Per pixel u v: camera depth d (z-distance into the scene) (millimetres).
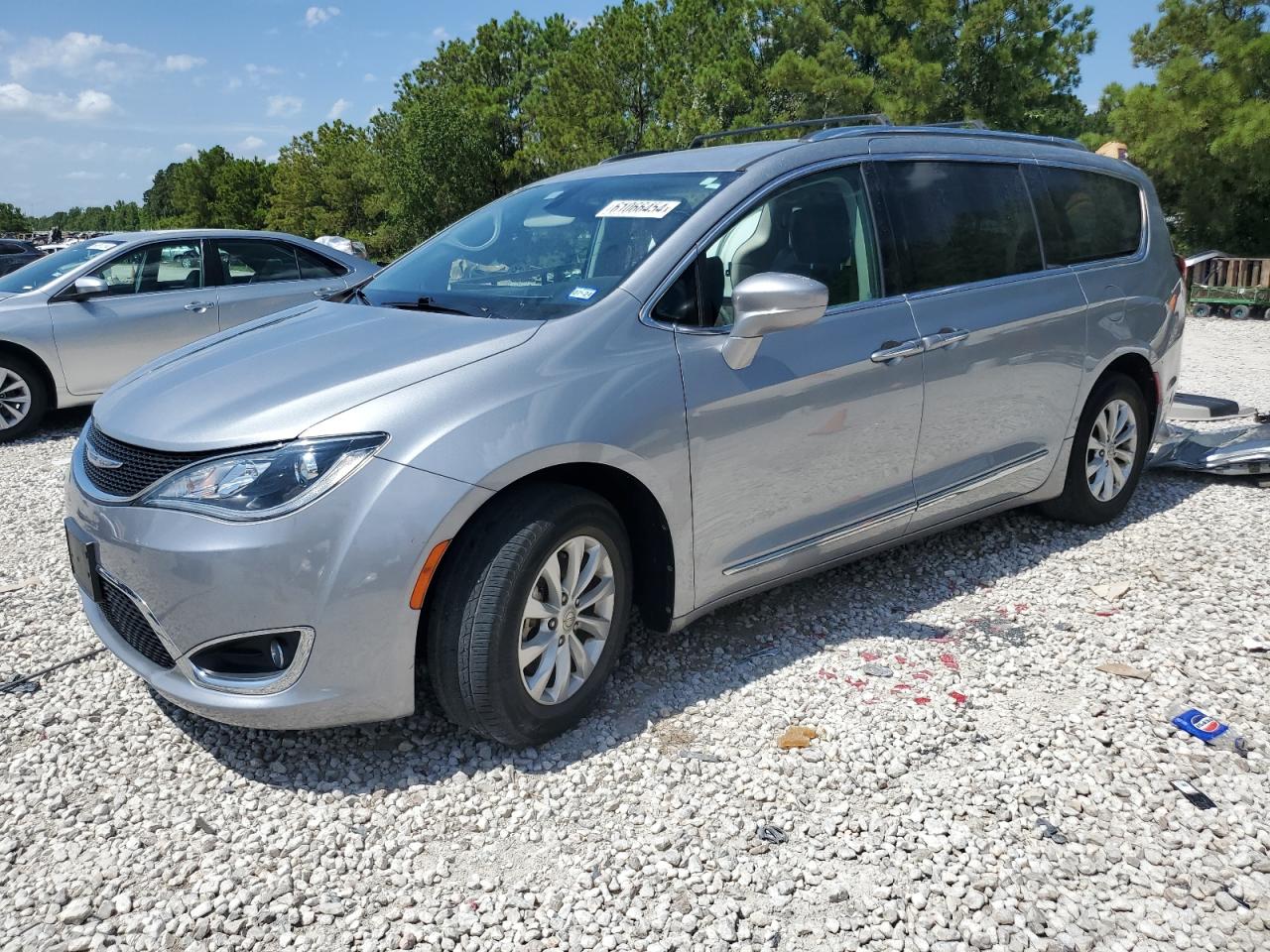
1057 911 2373
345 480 2633
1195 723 3119
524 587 2799
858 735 3102
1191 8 20234
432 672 2852
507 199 4203
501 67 50469
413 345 3020
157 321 8039
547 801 2785
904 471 3855
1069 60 25344
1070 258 4559
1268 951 2244
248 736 3121
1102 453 4848
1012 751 3016
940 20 24359
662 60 32625
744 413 3268
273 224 71875
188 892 2451
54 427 8117
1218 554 4566
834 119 4176
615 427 2957
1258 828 2652
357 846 2619
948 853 2576
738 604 4035
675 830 2670
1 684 3480
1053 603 4062
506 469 2748
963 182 4164
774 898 2418
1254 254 21203
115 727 3193
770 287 3051
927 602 4086
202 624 2680
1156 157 20062
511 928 2330
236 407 2811
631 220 3473
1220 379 9461
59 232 41062
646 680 3445
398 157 49875
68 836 2658
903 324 3746
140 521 2730
